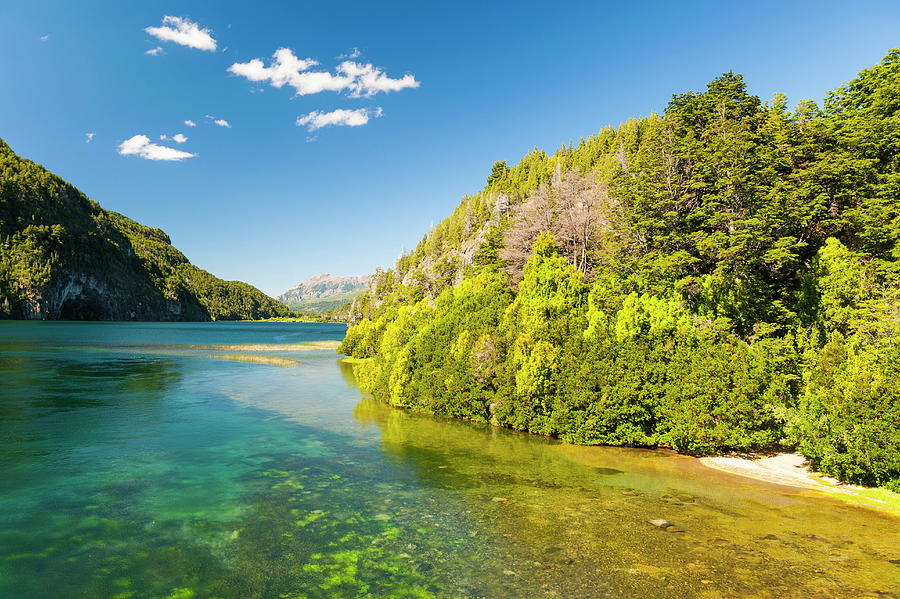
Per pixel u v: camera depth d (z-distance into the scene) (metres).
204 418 28.61
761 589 9.76
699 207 34.44
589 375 23.94
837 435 17.08
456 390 30.33
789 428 19.31
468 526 13.34
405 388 34.12
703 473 18.94
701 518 13.95
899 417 15.52
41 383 40.06
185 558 11.22
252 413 30.69
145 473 17.95
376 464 19.92
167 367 55.84
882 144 29.41
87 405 31.38
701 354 22.02
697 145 36.69
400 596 9.54
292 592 9.70
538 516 14.12
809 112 35.41
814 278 25.94
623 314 25.12
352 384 46.03
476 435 25.81
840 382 17.53
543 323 28.27
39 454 20.11
